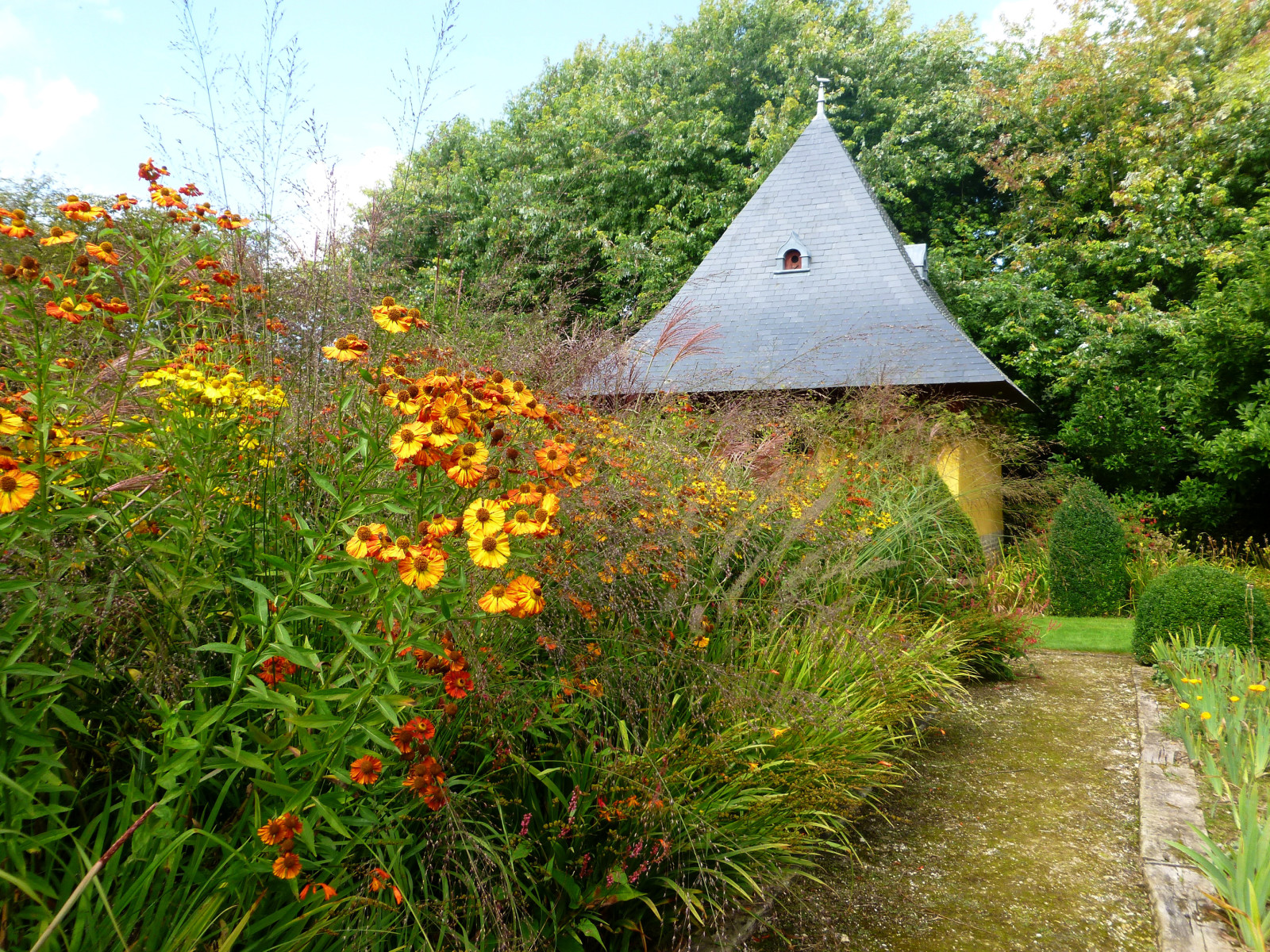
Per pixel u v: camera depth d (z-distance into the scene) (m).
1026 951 2.71
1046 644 7.66
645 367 5.46
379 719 1.58
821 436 6.48
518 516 1.77
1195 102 15.83
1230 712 4.52
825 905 2.97
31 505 1.51
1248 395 11.66
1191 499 11.98
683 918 2.62
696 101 19.94
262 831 1.48
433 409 1.69
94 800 1.70
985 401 11.51
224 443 1.85
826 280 12.61
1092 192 17.11
